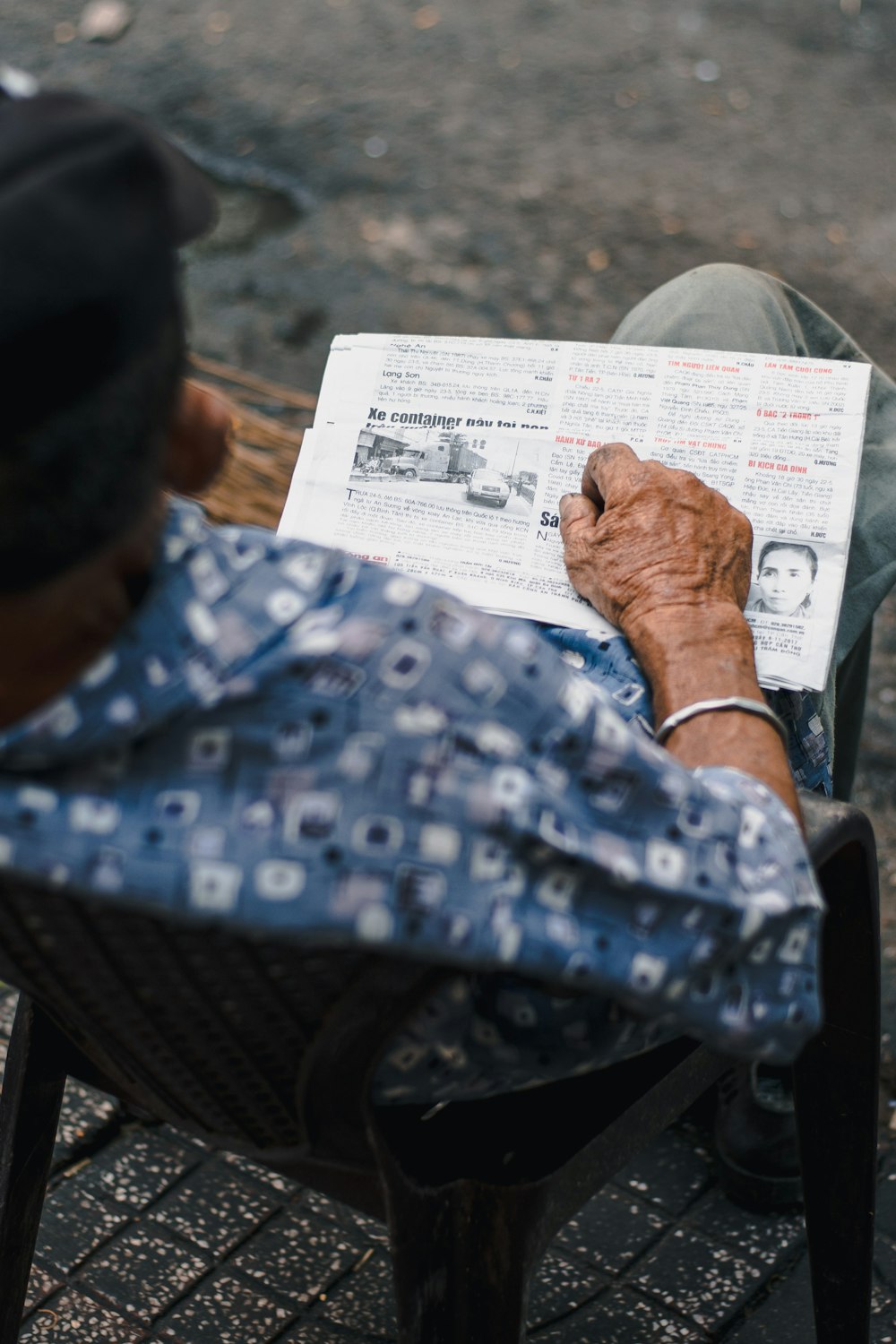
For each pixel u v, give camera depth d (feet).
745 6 15.21
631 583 3.88
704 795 2.80
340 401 4.59
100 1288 5.15
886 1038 6.15
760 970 2.92
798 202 12.65
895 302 11.59
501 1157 3.43
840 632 4.60
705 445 4.32
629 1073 3.70
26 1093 3.79
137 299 2.11
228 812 2.43
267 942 2.64
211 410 2.68
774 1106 5.30
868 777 7.74
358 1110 3.00
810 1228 4.19
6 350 1.99
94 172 2.09
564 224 12.26
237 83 13.83
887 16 15.08
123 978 2.83
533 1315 5.09
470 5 15.16
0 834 2.41
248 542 2.58
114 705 2.40
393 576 2.58
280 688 2.45
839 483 4.20
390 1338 4.99
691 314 4.83
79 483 2.11
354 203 12.44
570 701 2.64
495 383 4.53
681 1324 5.07
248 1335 5.00
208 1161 5.63
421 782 2.48
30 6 14.97
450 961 2.55
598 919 2.67
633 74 14.17
